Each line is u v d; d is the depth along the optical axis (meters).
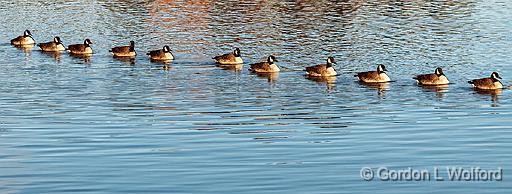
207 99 49.94
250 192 30.42
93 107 47.31
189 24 83.00
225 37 75.12
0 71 59.84
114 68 61.03
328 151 36.38
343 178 32.09
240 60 62.72
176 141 38.50
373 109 46.62
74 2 99.44
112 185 31.36
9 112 45.88
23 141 38.59
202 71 59.84
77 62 63.66
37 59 65.12
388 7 93.75
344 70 59.78
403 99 49.69
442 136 39.25
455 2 97.50
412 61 62.78
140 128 41.41
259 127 41.75
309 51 67.69
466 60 62.91
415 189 30.78
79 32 78.88
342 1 99.31
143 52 68.25
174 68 61.03
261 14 89.50
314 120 43.56
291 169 33.34
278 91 52.50
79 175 32.69
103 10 92.94
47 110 46.38
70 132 40.50
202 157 35.38
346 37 74.19
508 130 40.50
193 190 30.69
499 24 80.62
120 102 48.81
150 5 96.94
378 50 67.56
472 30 77.25
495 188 30.83
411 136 39.31
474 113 45.19
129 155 35.78
